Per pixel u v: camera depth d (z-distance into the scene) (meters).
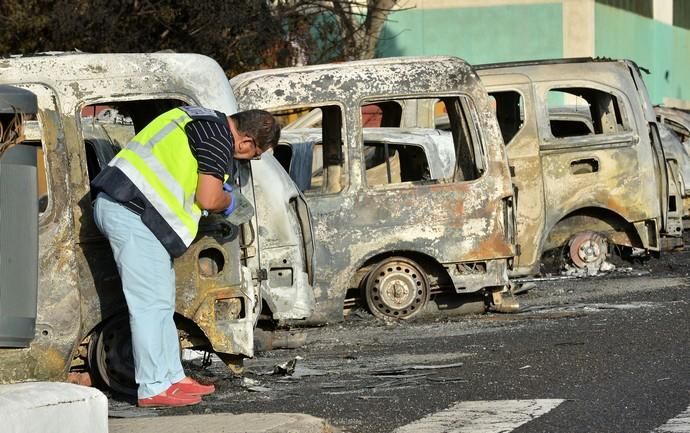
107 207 12.07
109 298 12.69
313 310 16.66
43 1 28.66
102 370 12.78
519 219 22.25
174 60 13.06
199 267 12.89
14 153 10.78
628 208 22.80
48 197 12.45
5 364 12.24
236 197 12.57
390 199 18.02
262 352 15.67
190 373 13.98
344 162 17.94
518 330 16.62
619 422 10.72
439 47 48.00
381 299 18.19
